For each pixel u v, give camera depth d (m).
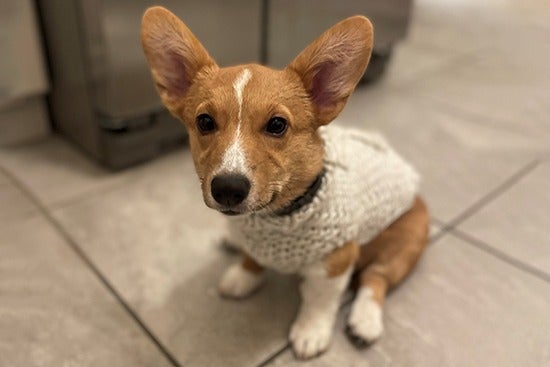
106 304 1.17
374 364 1.05
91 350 1.07
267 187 0.83
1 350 1.05
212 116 0.84
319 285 1.06
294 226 0.96
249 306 1.18
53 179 1.62
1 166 1.67
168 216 1.46
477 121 2.04
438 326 1.14
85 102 1.64
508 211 1.52
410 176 1.20
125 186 1.59
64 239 1.36
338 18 2.09
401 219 1.21
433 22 3.17
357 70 0.86
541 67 2.59
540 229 1.45
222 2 1.68
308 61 0.86
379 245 1.19
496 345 1.10
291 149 0.86
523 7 3.57
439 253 1.35
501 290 1.24
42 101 1.83
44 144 1.82
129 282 1.24
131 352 1.06
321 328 1.08
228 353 1.07
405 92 2.28
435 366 1.05
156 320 1.14
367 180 1.07
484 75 2.47
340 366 1.05
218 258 1.32
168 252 1.33
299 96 0.86
